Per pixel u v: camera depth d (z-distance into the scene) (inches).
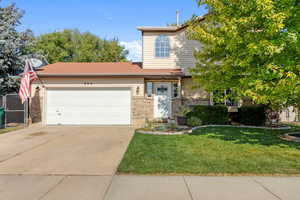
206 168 198.4
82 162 222.2
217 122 486.9
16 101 538.0
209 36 317.4
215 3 308.3
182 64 588.7
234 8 297.6
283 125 479.2
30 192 152.6
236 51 294.8
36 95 525.0
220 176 183.0
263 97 262.2
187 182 169.9
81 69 583.2
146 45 596.4
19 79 560.4
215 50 348.5
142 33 597.6
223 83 348.2
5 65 544.1
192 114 490.0
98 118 520.1
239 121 524.1
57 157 241.1
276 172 188.9
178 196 146.2
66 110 518.9
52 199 141.9
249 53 261.4
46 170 198.4
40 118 523.5
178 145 290.5
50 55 1293.1
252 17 254.2
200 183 168.1
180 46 591.8
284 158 228.8
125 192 152.3
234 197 145.0
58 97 521.0
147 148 274.2
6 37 562.3
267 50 236.5
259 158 229.5
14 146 293.3
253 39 263.3
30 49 634.2
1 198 143.3
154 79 550.9
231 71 318.7
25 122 497.0
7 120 528.4
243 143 301.6
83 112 520.4
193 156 237.5
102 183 168.4
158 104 560.1
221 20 308.8
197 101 579.8
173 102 551.5
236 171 190.9
